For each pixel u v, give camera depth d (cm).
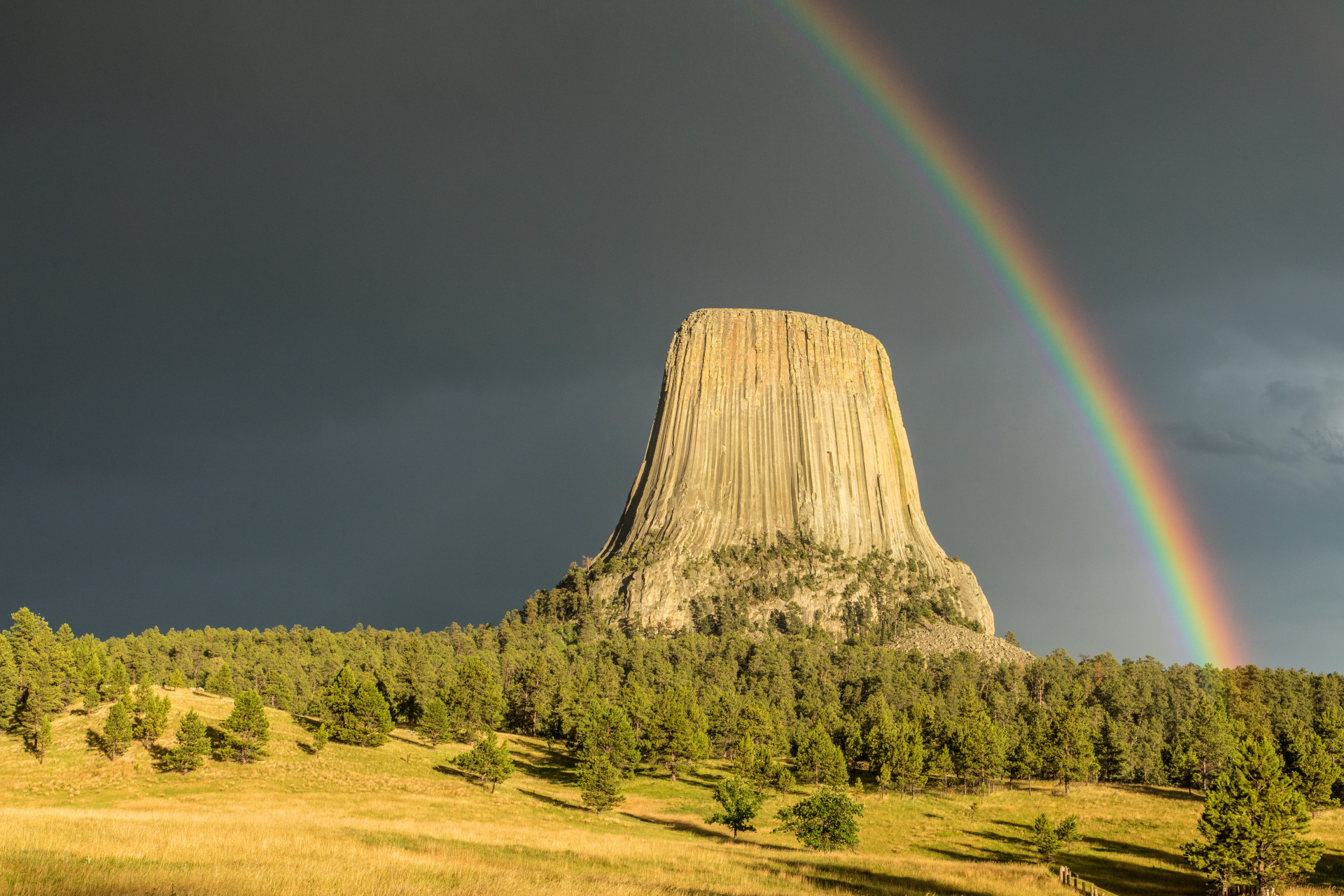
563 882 3981
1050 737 13388
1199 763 12938
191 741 9638
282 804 8544
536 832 7600
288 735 11644
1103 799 12250
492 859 5450
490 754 10444
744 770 12125
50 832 4353
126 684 11850
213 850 4109
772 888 5072
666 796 11488
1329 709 13312
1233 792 6762
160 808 7694
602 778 9850
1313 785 10006
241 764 10031
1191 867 8294
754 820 10069
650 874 5328
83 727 10675
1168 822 10525
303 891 3123
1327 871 7775
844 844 7900
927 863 7375
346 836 5800
